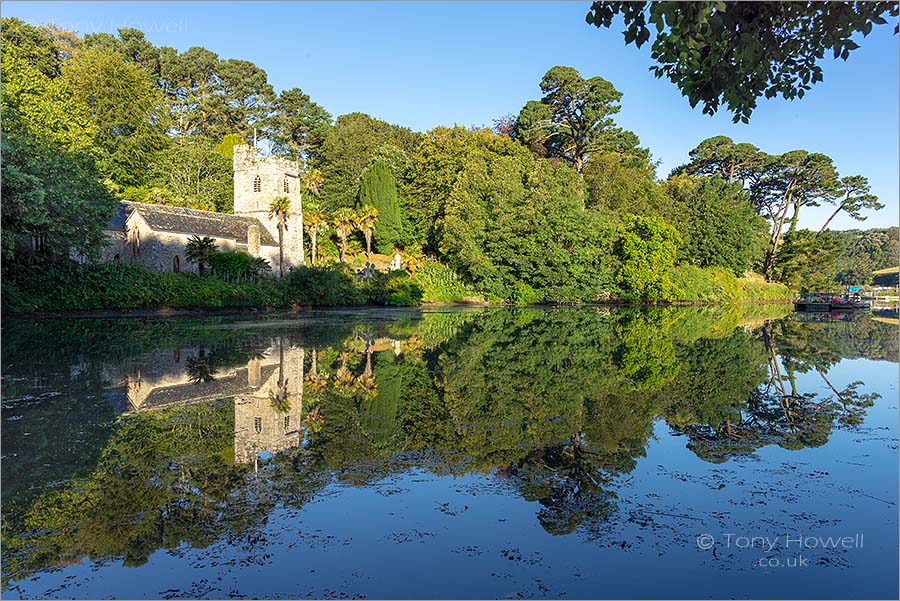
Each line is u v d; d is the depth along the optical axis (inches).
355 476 234.2
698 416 337.4
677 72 276.4
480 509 201.6
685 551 171.5
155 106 2461.9
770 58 266.2
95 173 1059.9
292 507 203.2
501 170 2069.4
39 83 1387.8
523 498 211.8
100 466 244.1
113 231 1513.3
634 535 182.5
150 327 884.6
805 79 275.9
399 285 1859.0
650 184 2375.7
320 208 2472.9
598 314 1381.6
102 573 158.1
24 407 346.6
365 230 2252.7
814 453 269.1
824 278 2559.1
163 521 191.3
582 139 2728.8
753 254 2402.8
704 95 275.3
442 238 2128.4
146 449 267.4
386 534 181.5
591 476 236.1
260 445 275.7
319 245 2418.8
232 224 1849.2
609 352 631.2
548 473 239.0
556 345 700.7
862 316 1411.2
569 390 414.6
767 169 2664.9
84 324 884.0
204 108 2886.3
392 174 2519.7
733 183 2460.6
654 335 839.1
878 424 320.8
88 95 2097.7
